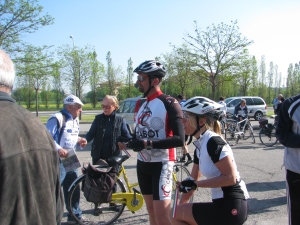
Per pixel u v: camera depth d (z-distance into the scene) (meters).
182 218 2.59
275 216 4.41
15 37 15.17
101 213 4.19
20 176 1.36
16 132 1.40
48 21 15.34
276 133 3.01
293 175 2.94
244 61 22.80
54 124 4.00
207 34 22.19
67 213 4.55
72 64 26.23
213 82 22.94
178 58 24.27
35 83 26.41
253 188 5.73
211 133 2.57
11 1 14.13
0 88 1.51
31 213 1.40
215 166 2.49
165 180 2.96
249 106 22.25
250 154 9.36
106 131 4.49
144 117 3.10
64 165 3.88
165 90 32.91
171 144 2.84
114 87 41.75
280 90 54.69
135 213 4.52
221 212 2.46
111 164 3.99
